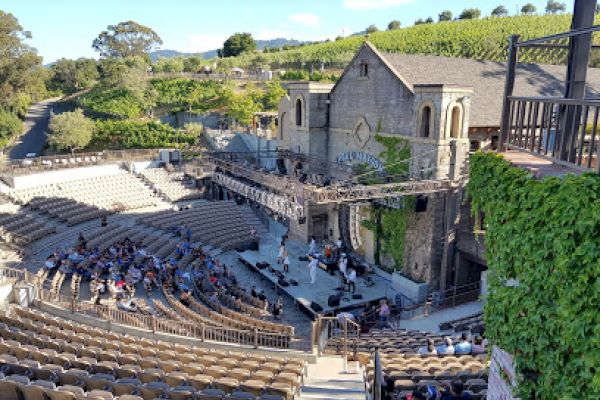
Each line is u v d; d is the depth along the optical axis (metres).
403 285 31.64
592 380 7.42
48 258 29.52
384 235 34.25
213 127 75.44
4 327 18.70
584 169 8.91
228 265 35.97
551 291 8.38
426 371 15.91
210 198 50.19
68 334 18.38
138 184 48.38
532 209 8.86
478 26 79.31
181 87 87.19
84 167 47.25
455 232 30.22
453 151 29.12
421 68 33.91
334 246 38.03
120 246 32.91
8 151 71.06
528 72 37.81
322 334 19.69
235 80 90.69
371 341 20.94
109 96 86.19
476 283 29.84
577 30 9.25
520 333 9.28
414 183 28.75
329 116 39.44
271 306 29.67
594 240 7.32
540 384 8.86
